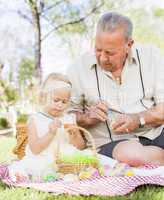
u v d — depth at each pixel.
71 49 10.77
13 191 3.17
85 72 4.11
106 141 4.05
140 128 3.99
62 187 3.22
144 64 4.07
